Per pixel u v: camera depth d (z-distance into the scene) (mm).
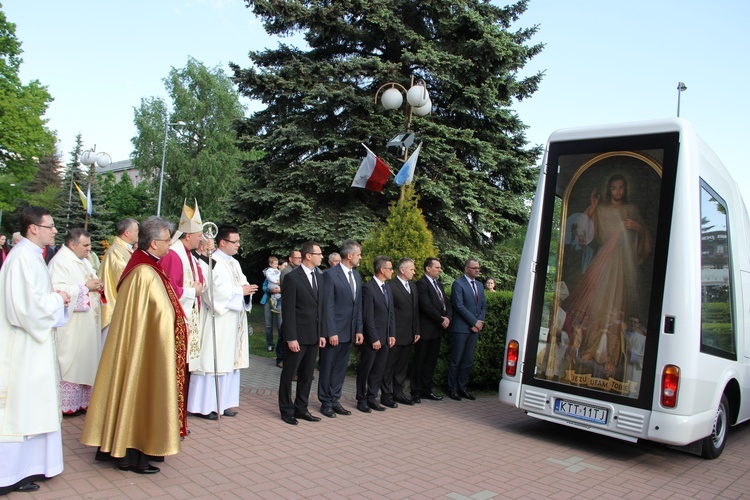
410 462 5438
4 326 4012
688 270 5535
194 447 5445
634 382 5680
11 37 29156
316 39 16953
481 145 15938
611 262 5980
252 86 15961
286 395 6594
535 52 17500
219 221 16766
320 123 16047
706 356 5707
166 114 38031
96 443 4496
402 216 9594
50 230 4273
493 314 9461
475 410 8055
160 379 4520
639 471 5672
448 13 15977
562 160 6406
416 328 8086
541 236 6480
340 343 7090
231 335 6684
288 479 4738
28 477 4117
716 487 5336
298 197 15086
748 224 7602
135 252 4770
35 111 28953
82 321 6160
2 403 3945
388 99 9859
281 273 10562
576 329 6133
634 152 5930
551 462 5762
